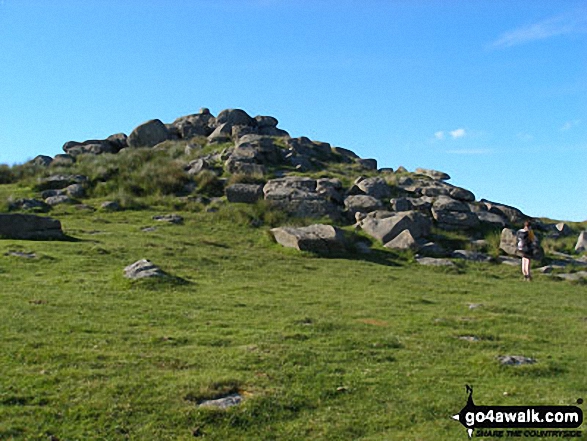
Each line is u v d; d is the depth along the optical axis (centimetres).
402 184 4366
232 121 5891
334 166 4881
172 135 5681
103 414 1038
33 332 1412
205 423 1042
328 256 3070
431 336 1612
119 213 3675
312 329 1596
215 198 3994
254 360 1310
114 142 5772
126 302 1759
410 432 1053
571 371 1387
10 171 4619
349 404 1145
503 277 2966
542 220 4344
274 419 1076
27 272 2097
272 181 4028
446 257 3284
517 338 1642
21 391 1098
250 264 2658
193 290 2011
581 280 2892
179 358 1300
